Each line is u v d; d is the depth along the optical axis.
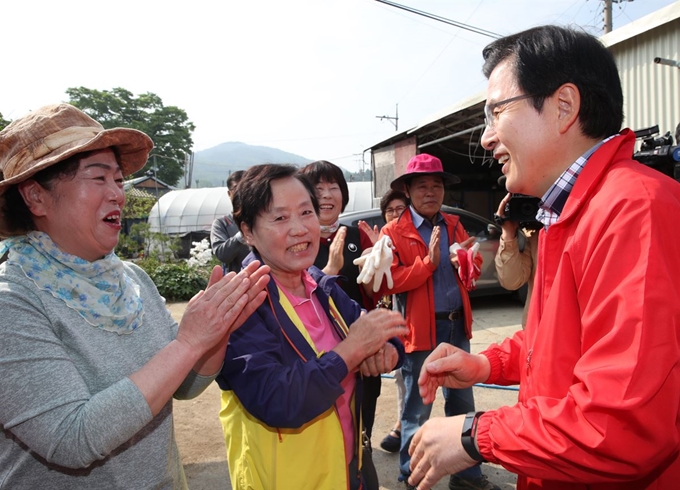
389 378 4.04
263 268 1.09
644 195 0.84
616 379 0.74
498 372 1.36
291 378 1.13
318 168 2.44
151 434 1.16
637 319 0.75
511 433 0.88
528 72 1.03
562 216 1.01
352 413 1.45
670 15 4.64
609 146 1.00
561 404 0.83
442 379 1.37
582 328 0.88
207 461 2.81
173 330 1.33
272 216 1.36
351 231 2.56
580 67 0.99
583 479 0.82
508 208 2.52
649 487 0.92
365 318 1.26
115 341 1.11
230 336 1.25
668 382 0.74
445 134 9.02
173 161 44.31
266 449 1.25
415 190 2.70
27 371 0.91
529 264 2.68
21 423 0.89
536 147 1.06
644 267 0.77
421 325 2.44
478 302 6.86
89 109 43.62
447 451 0.98
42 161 1.00
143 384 0.94
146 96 45.31
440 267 2.58
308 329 1.41
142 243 12.90
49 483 1.02
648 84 5.00
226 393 1.39
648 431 0.73
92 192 1.07
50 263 1.05
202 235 16.69
